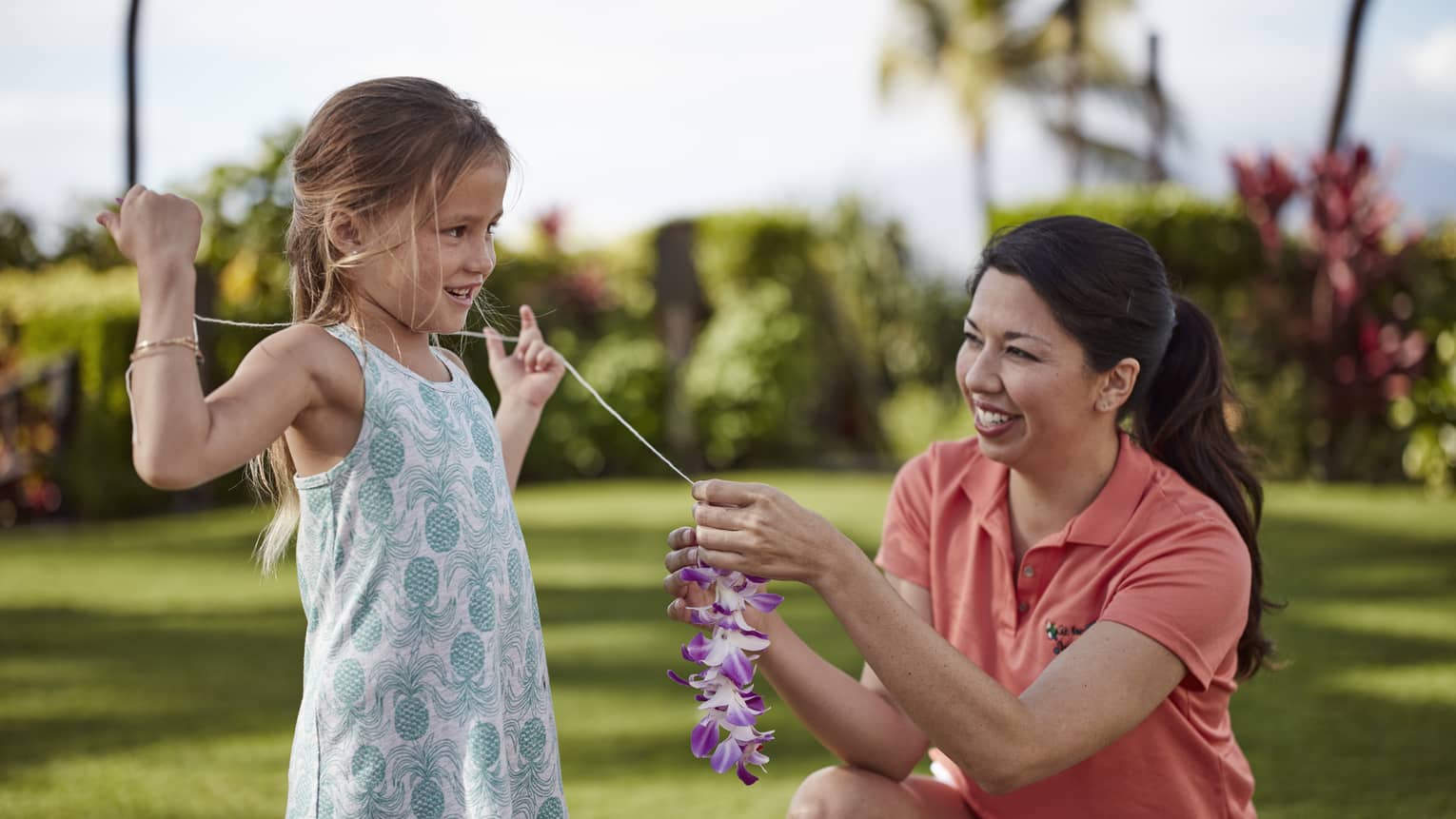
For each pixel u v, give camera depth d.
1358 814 2.73
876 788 2.03
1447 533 6.24
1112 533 1.93
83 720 3.62
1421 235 8.23
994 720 1.71
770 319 10.79
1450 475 7.88
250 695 3.90
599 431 10.17
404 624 1.68
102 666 4.26
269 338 1.65
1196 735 1.91
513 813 1.78
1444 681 3.74
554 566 5.98
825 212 12.25
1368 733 3.28
